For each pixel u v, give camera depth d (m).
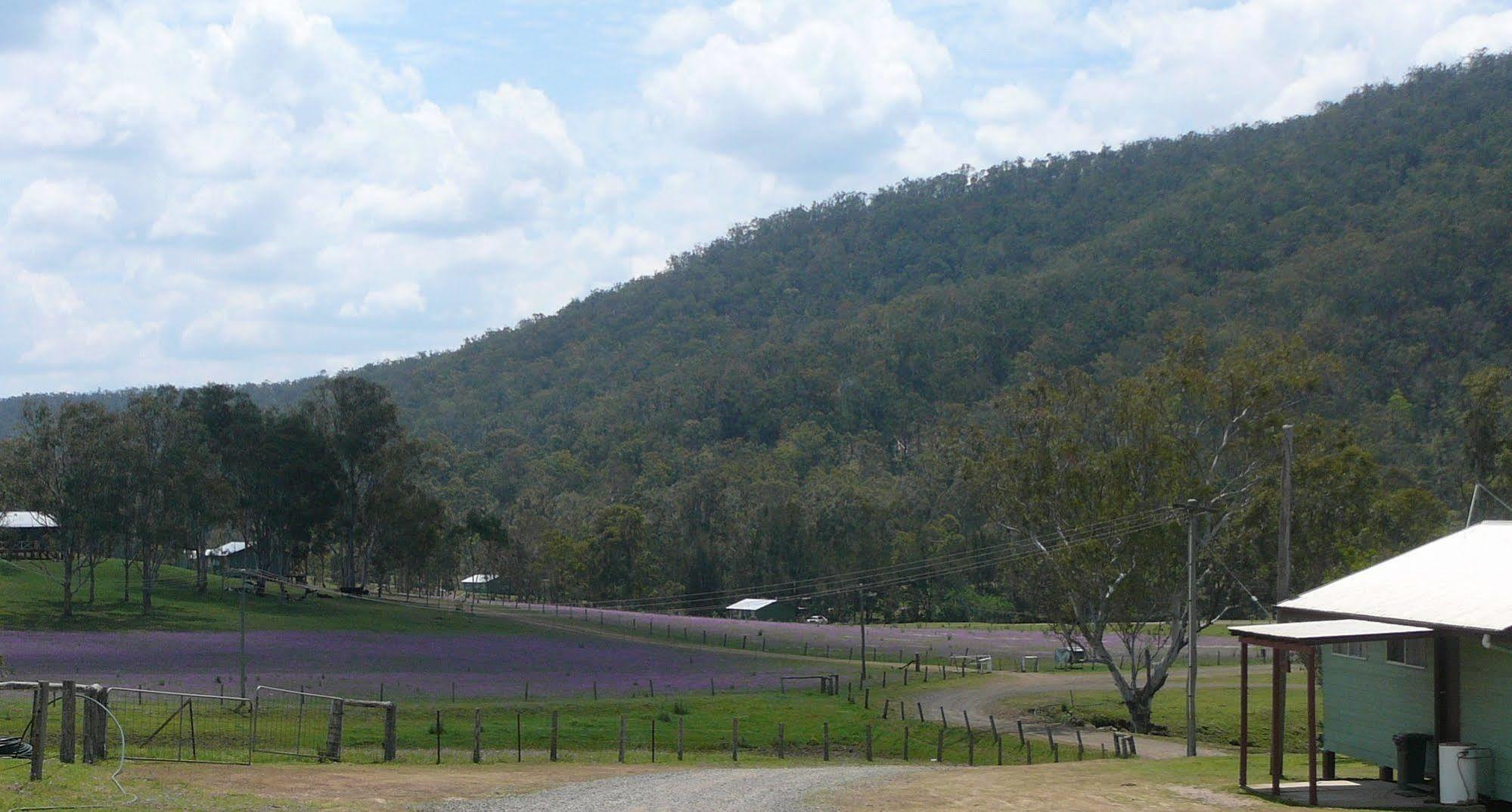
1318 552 47.66
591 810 18.27
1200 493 48.91
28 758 18.00
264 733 33.66
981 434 59.31
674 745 39.88
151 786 17.72
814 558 118.62
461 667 61.62
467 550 142.00
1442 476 86.69
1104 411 54.53
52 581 89.00
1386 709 22.27
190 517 85.31
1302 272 168.25
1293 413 57.28
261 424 97.88
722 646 78.38
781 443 168.25
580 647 73.94
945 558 110.56
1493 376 61.06
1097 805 19.97
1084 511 50.84
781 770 28.58
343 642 69.81
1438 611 20.59
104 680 49.53
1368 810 19.59
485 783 21.55
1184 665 67.62
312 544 101.00
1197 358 54.00
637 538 122.31
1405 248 156.00
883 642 82.25
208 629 72.44
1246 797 21.05
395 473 99.62
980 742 43.62
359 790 19.30
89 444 77.75
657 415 199.25
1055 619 53.91
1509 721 19.50
